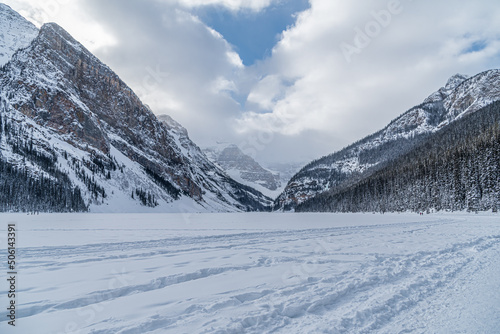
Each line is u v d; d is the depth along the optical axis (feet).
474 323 15.10
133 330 13.78
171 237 56.54
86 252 38.19
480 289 21.13
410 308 17.72
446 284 22.82
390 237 57.06
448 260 32.71
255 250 40.73
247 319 15.48
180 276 24.95
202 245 45.75
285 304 17.85
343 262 31.86
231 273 26.76
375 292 20.95
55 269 28.14
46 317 15.58
